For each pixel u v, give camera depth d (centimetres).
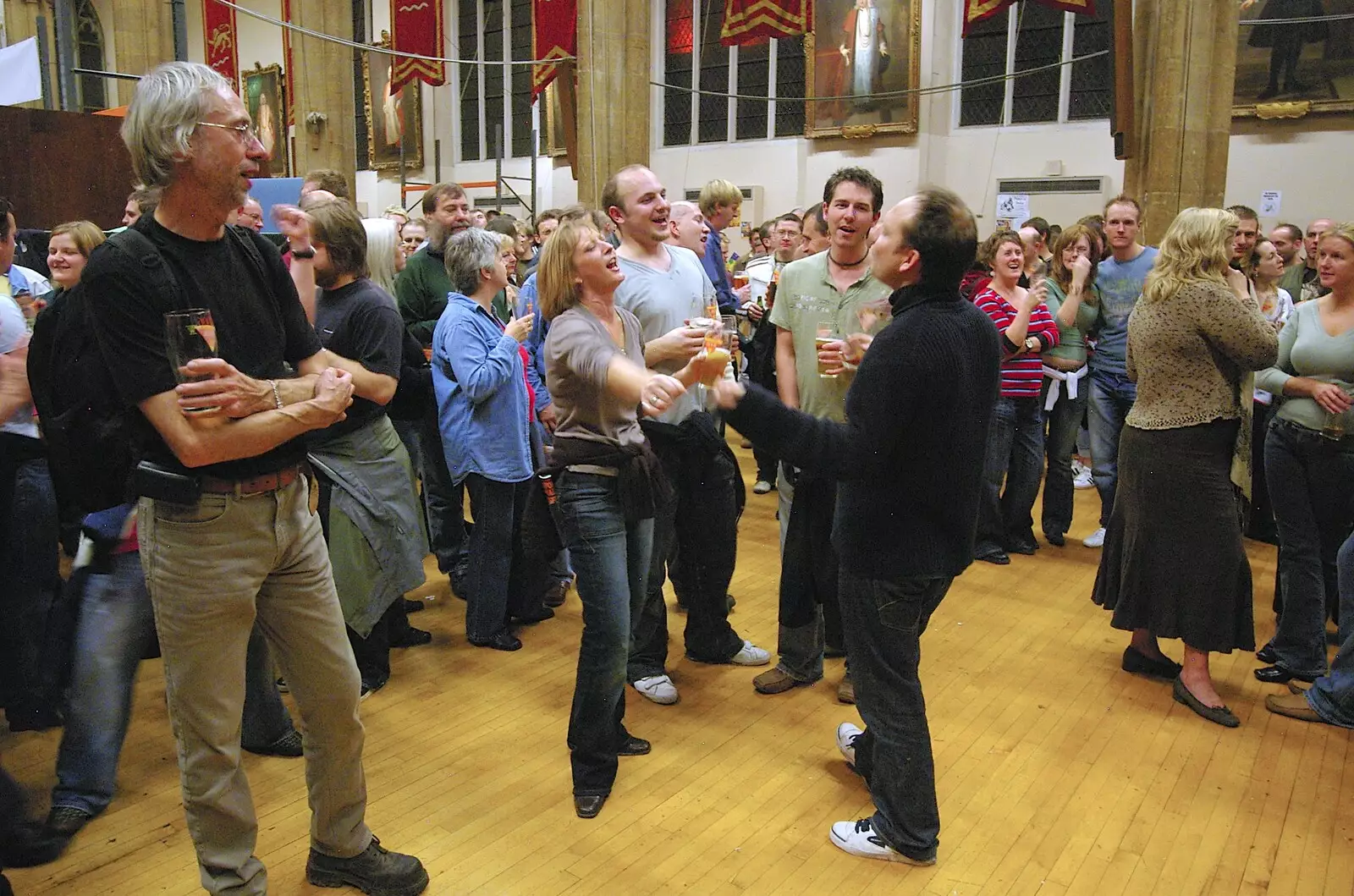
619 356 248
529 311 439
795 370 348
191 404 177
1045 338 498
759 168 1419
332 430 328
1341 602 339
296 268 259
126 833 262
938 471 226
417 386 385
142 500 194
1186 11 791
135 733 321
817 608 353
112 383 191
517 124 1722
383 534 334
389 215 721
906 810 249
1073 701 352
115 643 258
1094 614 443
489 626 397
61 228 329
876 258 230
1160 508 342
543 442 458
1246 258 511
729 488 364
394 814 274
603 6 1019
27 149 570
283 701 333
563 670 377
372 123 1859
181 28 952
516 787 290
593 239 262
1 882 191
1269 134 1030
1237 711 347
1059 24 1198
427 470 455
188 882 241
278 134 1895
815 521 338
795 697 354
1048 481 550
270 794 284
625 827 269
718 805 281
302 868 247
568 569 455
